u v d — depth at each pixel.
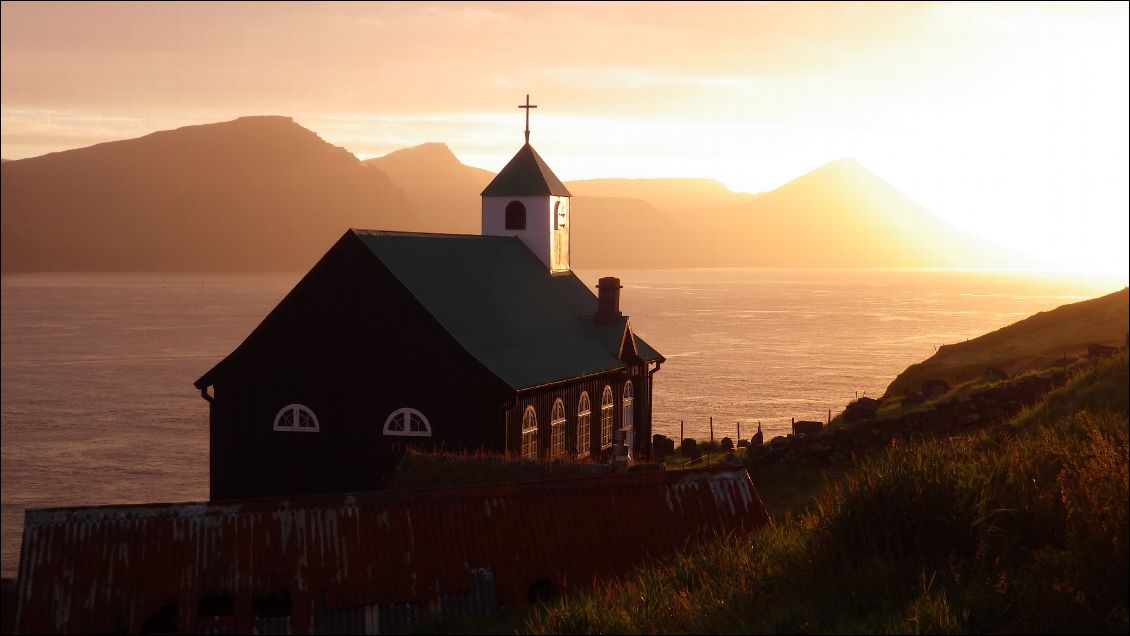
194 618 17.61
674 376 155.25
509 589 18.81
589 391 44.28
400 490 19.50
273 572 18.16
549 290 49.25
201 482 103.06
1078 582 11.80
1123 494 12.09
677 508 20.44
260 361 38.97
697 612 13.97
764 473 32.75
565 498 20.08
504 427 36.75
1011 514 14.22
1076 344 66.00
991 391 33.19
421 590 18.50
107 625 17.31
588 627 14.41
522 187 51.62
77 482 103.50
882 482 14.95
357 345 38.06
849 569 13.82
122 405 151.62
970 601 12.34
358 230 38.16
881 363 174.12
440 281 40.53
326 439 38.34
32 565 17.58
